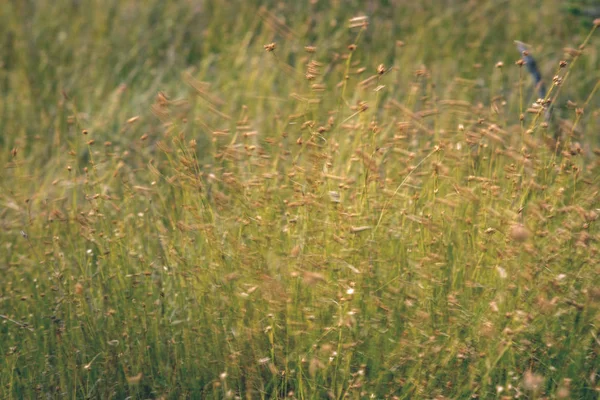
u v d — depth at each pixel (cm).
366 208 748
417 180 846
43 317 769
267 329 679
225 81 1345
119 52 1505
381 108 1191
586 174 820
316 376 687
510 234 697
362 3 1597
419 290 718
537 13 1519
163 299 758
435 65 1352
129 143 1180
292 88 1252
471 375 666
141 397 734
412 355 687
